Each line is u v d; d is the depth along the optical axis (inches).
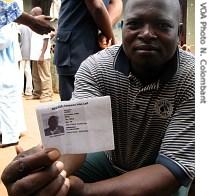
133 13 38.5
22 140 140.3
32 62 241.6
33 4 161.5
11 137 132.4
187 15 54.0
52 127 31.7
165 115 41.8
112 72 43.7
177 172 36.9
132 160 46.8
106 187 36.1
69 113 31.4
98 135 31.9
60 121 31.6
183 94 41.1
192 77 41.3
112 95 43.7
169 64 41.6
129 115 43.6
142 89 42.0
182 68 41.9
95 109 31.4
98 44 72.4
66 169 36.5
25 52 229.6
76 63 71.6
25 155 32.5
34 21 87.1
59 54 73.6
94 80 44.4
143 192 36.0
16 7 84.9
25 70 249.3
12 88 130.0
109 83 43.7
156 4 37.7
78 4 70.7
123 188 36.0
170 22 38.1
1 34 118.0
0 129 131.6
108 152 48.7
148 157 45.6
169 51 39.0
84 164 48.3
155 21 37.8
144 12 37.7
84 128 31.7
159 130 43.0
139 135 44.4
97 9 67.9
